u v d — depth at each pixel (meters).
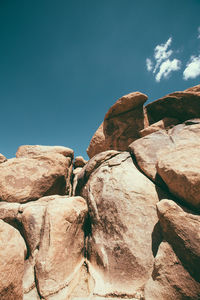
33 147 13.70
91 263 6.43
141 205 6.69
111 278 5.47
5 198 9.75
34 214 7.22
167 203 5.27
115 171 8.34
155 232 5.91
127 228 6.21
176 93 10.80
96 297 5.01
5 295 3.24
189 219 4.78
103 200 7.50
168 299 4.15
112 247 6.11
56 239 6.08
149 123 12.55
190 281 4.14
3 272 3.33
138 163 8.34
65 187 12.95
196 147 6.74
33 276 5.69
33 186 10.52
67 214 6.84
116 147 13.02
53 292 5.07
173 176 5.90
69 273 5.82
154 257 5.41
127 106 12.73
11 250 3.73
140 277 5.17
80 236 7.14
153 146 8.41
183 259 4.45
